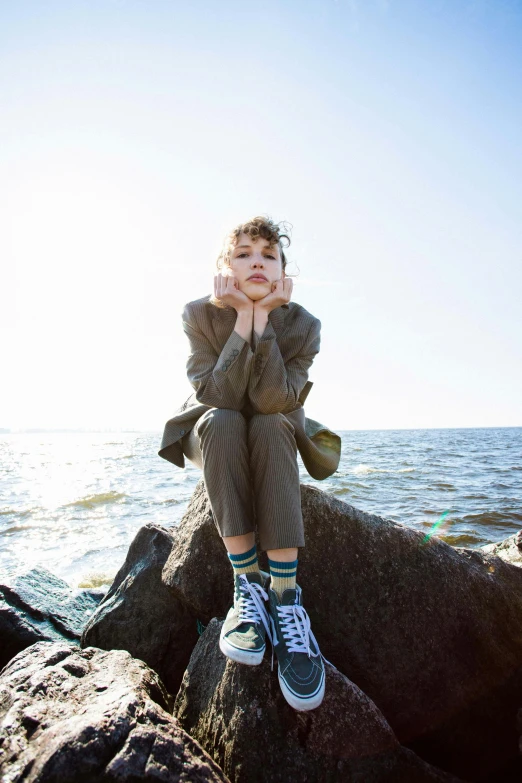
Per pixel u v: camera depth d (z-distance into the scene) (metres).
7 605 3.46
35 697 1.74
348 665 2.29
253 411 2.28
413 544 2.55
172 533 3.43
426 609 2.40
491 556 2.74
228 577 2.50
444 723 2.25
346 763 1.74
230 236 2.46
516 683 2.36
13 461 35.44
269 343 2.17
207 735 1.89
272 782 1.70
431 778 1.80
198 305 2.55
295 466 2.09
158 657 2.82
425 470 22.08
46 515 11.97
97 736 1.42
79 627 3.61
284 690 1.77
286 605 1.95
